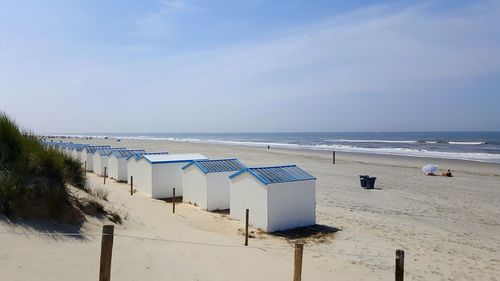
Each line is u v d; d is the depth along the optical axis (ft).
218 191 55.83
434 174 105.60
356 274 32.73
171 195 65.98
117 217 34.78
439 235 47.24
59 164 31.65
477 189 82.53
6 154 29.35
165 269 25.90
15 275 19.88
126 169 82.53
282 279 28.76
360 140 410.72
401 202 67.46
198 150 215.92
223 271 28.32
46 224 27.22
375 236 45.75
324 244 41.63
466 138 432.66
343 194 73.97
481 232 49.16
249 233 43.80
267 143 353.31
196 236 37.70
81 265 23.32
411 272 34.35
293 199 47.44
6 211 25.89
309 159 153.48
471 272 35.09
